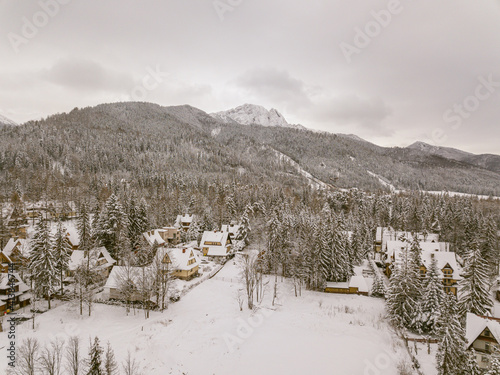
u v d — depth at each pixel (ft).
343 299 207.82
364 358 128.26
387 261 275.59
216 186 562.25
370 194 619.26
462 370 100.22
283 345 137.69
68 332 139.74
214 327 151.94
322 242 228.43
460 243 328.70
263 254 262.67
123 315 163.02
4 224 290.97
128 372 105.40
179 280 216.54
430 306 156.87
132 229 274.16
